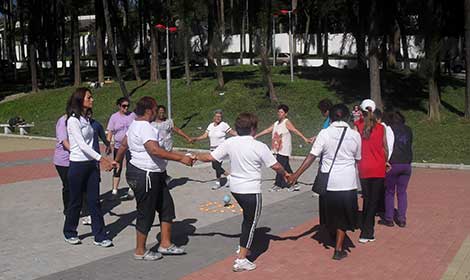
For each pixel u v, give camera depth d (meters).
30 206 10.12
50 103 32.69
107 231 8.26
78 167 7.25
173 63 46.31
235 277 6.04
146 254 6.72
